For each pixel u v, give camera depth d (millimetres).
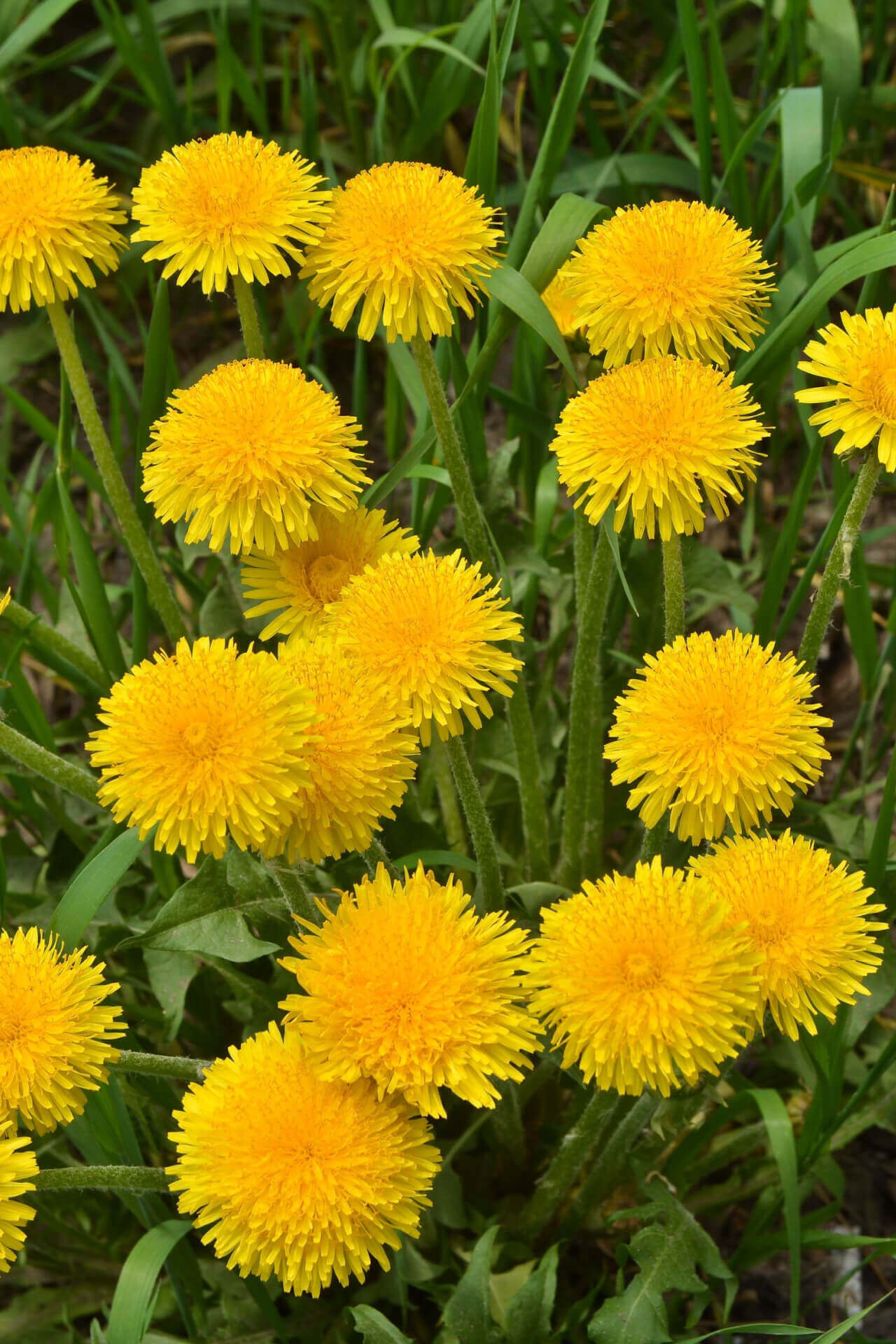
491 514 815
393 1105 685
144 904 810
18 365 962
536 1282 724
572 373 750
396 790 694
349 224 730
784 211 833
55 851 811
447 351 812
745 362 812
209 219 730
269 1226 671
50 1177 696
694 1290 726
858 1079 782
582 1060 673
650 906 674
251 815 670
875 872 757
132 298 910
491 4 786
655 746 690
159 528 870
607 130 1043
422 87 969
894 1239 739
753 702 688
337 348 987
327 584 732
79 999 686
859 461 915
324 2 945
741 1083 755
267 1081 680
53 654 800
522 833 841
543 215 909
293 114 1046
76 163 755
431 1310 769
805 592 798
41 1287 788
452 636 698
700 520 707
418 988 672
